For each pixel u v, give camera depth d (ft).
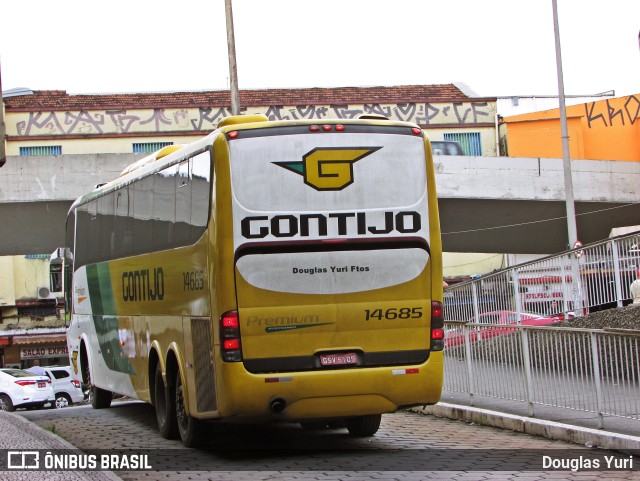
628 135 175.52
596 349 35.06
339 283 33.24
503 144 174.09
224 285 32.50
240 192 32.83
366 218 33.60
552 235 133.18
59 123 161.89
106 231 51.57
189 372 36.47
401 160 34.22
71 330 62.69
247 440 39.86
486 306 73.56
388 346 33.71
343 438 39.60
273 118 167.43
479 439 37.40
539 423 37.40
